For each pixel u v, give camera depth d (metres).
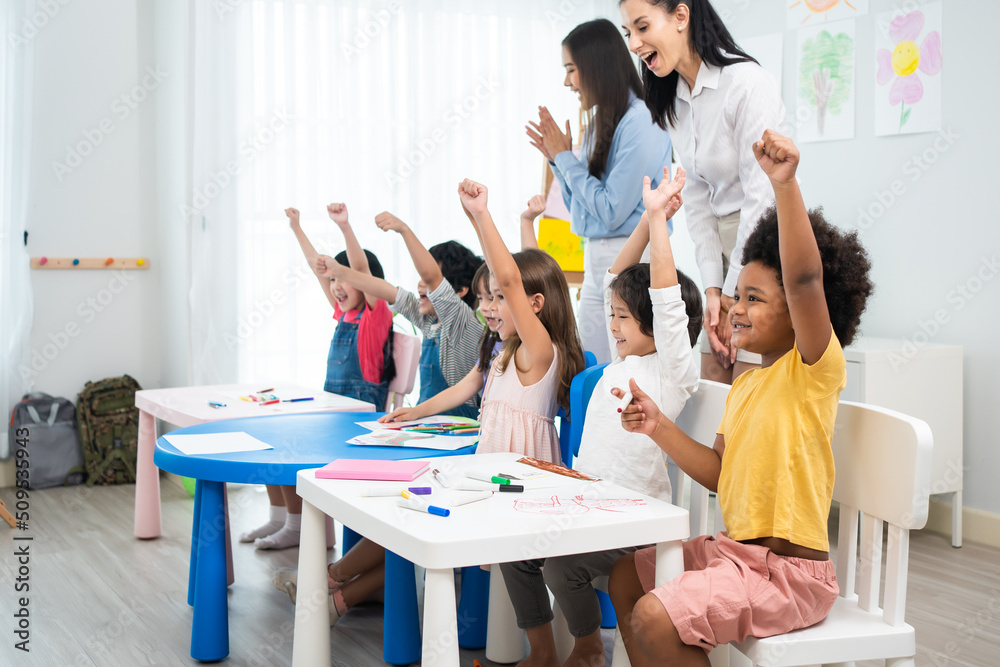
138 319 3.78
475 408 2.42
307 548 1.31
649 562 1.31
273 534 2.66
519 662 1.76
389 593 1.79
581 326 2.64
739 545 1.21
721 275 2.16
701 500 1.52
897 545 1.20
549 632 1.66
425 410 2.09
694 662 1.14
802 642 1.14
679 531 1.15
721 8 3.45
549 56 3.80
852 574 1.31
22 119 3.37
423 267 2.60
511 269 1.75
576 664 1.60
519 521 1.09
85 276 3.66
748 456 1.23
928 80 2.77
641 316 1.63
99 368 3.71
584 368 1.89
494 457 1.50
